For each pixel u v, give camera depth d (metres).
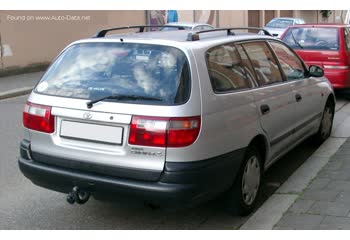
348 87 10.00
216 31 4.81
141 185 3.64
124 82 3.87
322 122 6.55
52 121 4.02
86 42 4.32
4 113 9.58
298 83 5.49
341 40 9.95
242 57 4.54
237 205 4.27
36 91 4.23
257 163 4.54
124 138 3.71
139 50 4.02
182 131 3.59
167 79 3.77
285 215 4.27
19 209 4.65
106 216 4.48
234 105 4.07
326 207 4.39
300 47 10.26
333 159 5.86
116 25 18.98
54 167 4.02
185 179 3.60
